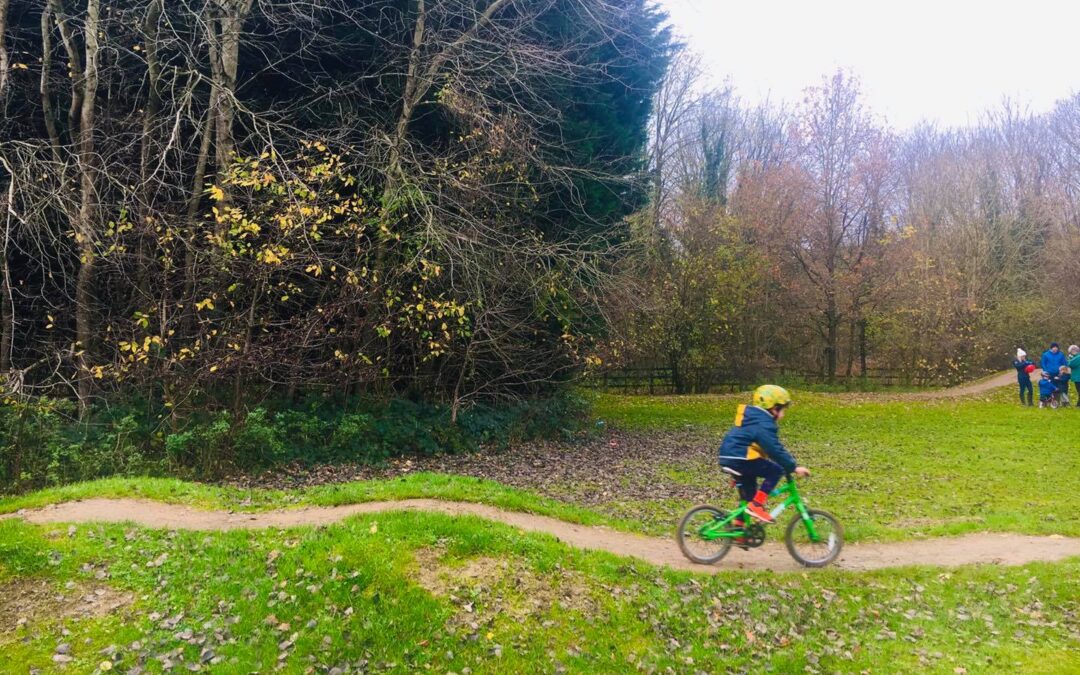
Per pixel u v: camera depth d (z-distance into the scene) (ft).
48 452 35.17
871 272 111.75
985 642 19.17
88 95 39.55
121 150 37.50
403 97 46.19
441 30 47.52
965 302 112.06
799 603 20.81
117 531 21.57
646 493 38.06
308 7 44.16
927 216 122.83
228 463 39.09
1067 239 114.11
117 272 39.24
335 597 18.25
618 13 55.47
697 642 18.49
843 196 111.55
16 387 34.50
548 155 52.16
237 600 18.20
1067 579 22.99
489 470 43.68
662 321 96.48
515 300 49.34
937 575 23.40
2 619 17.33
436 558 20.13
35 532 20.92
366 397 47.47
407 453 46.06
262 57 46.42
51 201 34.76
